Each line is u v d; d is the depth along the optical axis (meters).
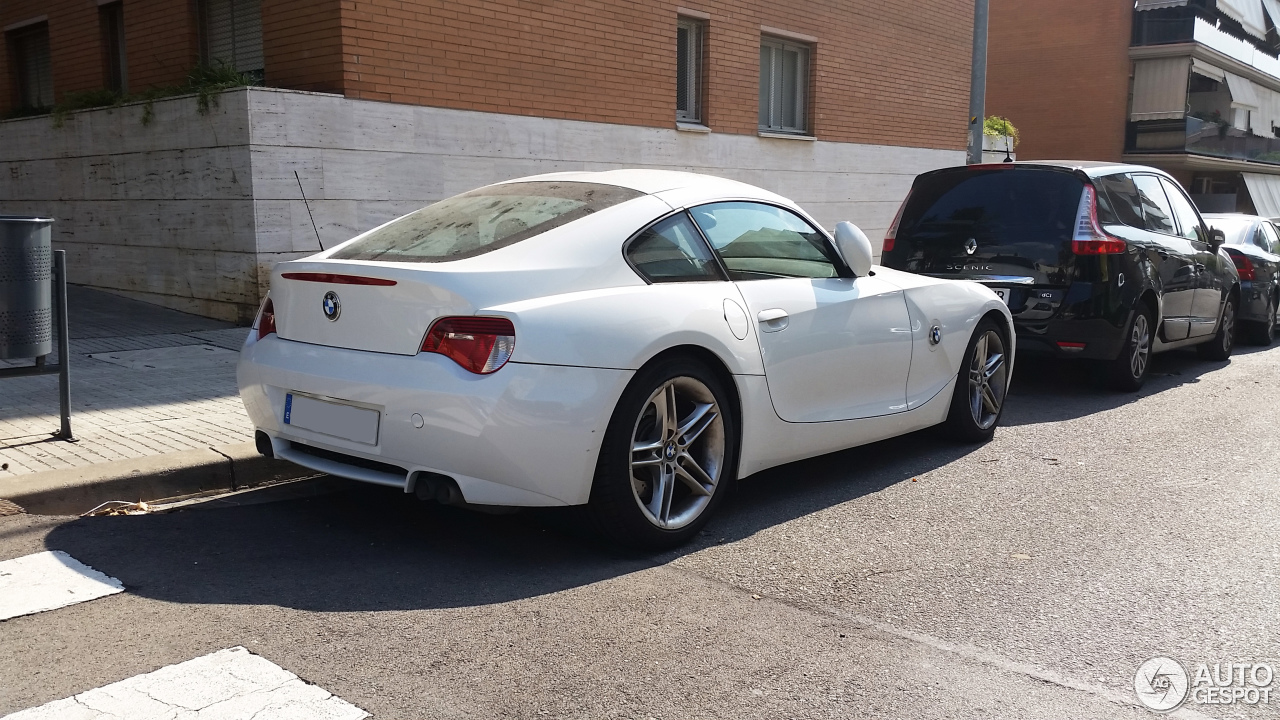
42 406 5.84
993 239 7.47
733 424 4.32
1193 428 6.57
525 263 3.80
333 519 4.38
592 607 3.46
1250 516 4.64
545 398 3.58
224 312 9.15
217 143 8.87
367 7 9.18
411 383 3.62
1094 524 4.51
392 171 9.57
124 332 8.59
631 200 4.27
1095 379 7.89
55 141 10.94
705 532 4.34
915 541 4.25
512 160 10.63
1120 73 30.47
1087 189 7.29
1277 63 37.88
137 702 2.72
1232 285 9.55
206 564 3.79
